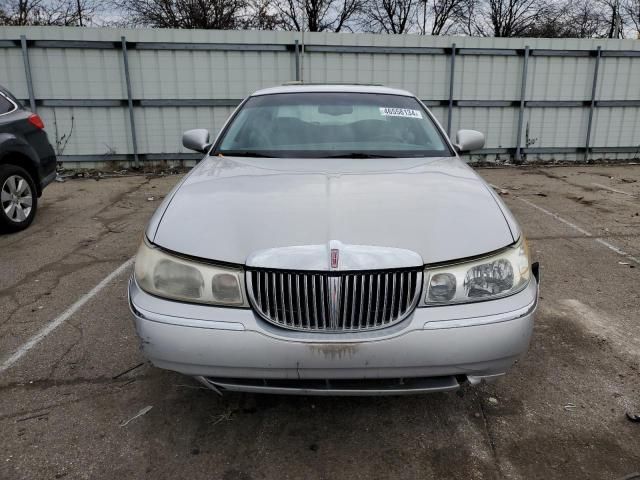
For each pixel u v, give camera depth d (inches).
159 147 401.7
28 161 232.2
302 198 95.3
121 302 152.9
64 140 390.9
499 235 88.5
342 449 91.4
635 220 247.9
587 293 160.1
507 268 86.0
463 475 85.4
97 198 301.1
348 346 78.8
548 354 123.0
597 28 976.3
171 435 95.0
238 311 81.7
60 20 767.1
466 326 81.0
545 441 93.3
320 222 87.0
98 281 169.9
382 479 84.7
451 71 406.3
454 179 109.0
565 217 254.7
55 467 86.9
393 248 82.1
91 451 90.7
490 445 92.4
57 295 158.6
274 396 106.4
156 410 102.0
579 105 428.8
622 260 191.6
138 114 394.0
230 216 90.0
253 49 390.0
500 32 1020.5
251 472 86.1
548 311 146.8
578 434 95.0
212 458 89.3
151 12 823.7
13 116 227.1
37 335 132.6
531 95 422.3
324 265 79.8
